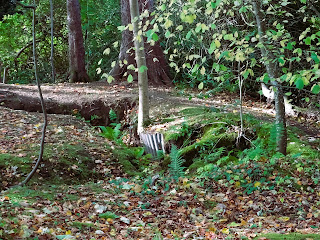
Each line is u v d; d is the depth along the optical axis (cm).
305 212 584
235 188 679
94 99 1279
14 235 399
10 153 799
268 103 1296
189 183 704
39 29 2117
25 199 584
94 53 2006
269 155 805
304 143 879
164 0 604
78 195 654
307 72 405
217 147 903
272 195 645
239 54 577
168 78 1569
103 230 485
